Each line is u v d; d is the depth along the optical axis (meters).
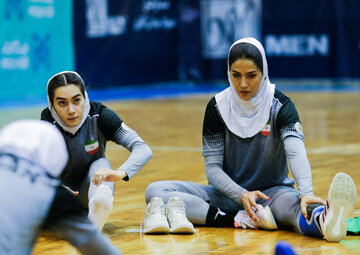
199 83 44.81
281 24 42.25
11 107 30.70
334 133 20.94
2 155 4.63
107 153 17.83
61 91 8.68
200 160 16.11
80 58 37.84
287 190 9.42
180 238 8.84
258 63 8.96
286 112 9.26
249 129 9.36
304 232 8.78
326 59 41.59
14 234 4.41
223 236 8.90
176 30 44.41
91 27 38.53
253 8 42.78
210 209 9.45
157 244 8.50
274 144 9.42
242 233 9.06
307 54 41.91
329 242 8.39
